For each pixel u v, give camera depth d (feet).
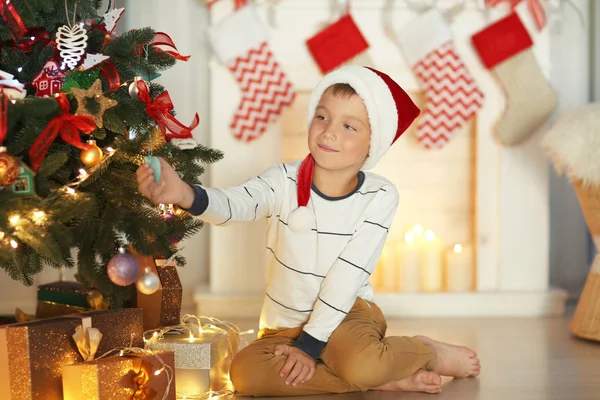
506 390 5.83
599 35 9.91
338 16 9.05
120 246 5.17
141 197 5.34
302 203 5.76
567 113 7.79
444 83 9.05
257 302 8.95
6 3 5.12
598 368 6.54
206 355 5.56
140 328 5.53
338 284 5.69
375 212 5.84
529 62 9.10
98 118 5.05
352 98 5.63
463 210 9.71
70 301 6.05
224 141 9.01
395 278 9.39
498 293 9.20
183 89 9.56
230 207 5.24
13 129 5.03
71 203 4.73
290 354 5.56
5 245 4.68
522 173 9.32
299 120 9.37
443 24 8.99
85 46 5.35
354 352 5.57
